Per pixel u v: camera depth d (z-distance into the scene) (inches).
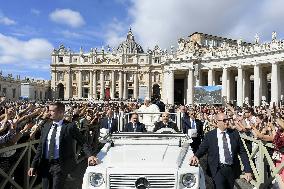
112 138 395.2
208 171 355.9
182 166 313.9
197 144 615.5
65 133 333.4
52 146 329.1
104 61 5821.9
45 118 445.4
